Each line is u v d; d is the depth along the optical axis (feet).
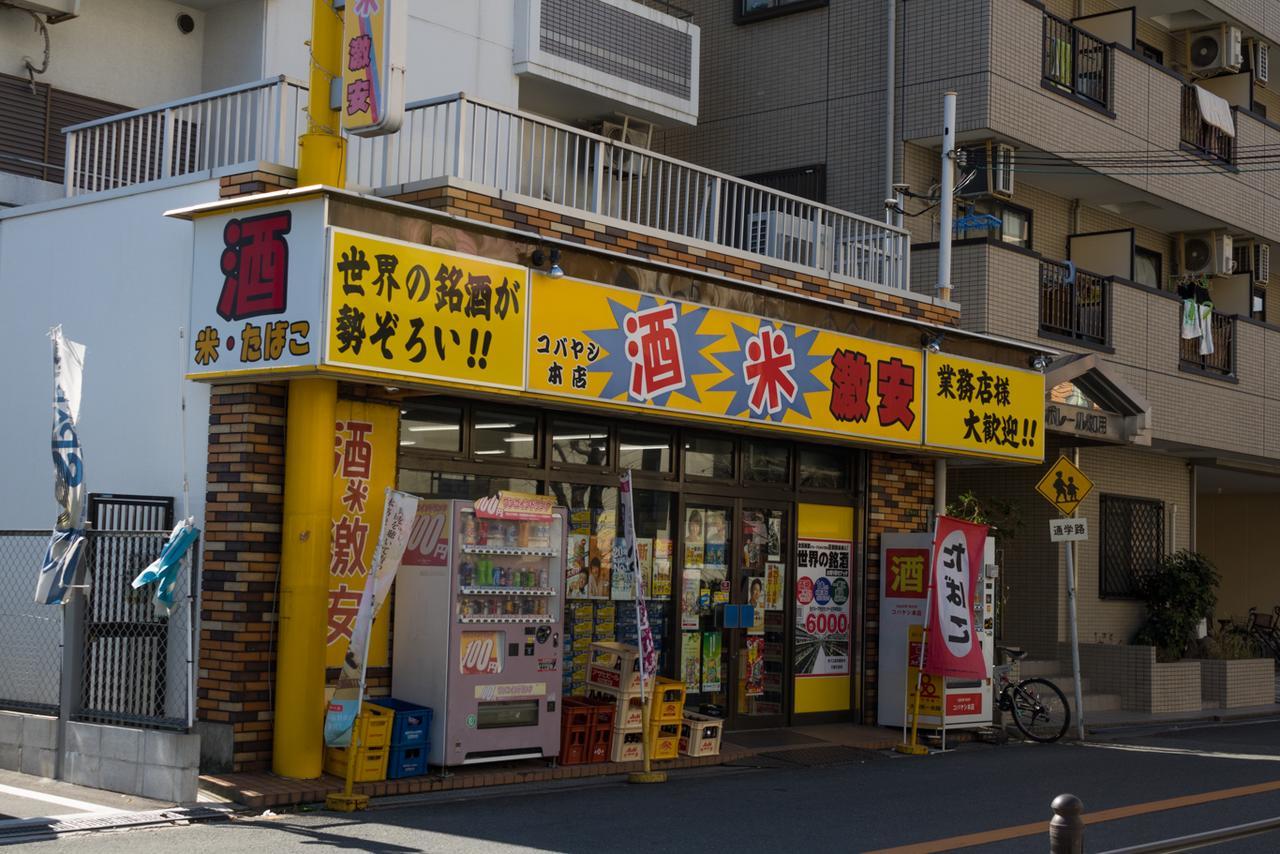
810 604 47.91
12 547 36.09
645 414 38.86
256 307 32.01
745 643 45.75
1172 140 69.05
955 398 49.08
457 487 37.73
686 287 40.06
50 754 33.01
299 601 32.81
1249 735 54.24
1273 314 85.40
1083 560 64.64
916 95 58.80
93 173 40.75
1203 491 91.61
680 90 58.80
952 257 57.16
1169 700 61.31
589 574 40.68
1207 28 75.87
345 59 33.68
